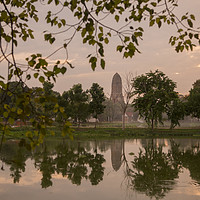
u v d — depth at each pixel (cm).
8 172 1098
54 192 812
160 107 4244
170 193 795
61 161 1395
